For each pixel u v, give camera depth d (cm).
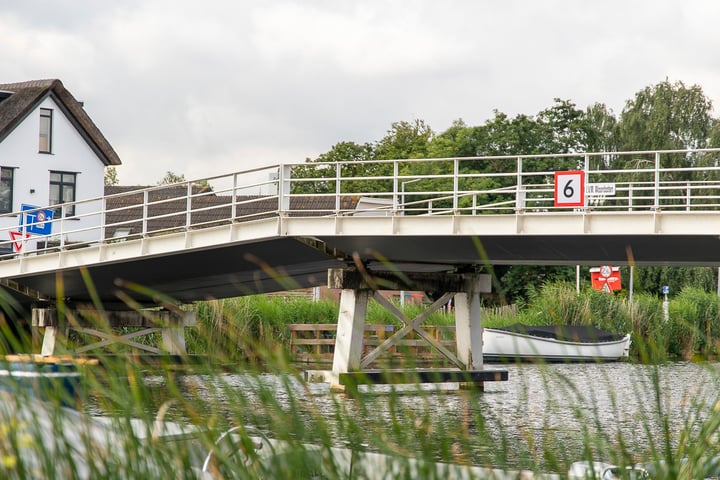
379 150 9225
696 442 295
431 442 266
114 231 6247
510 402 1193
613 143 7169
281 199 2517
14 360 270
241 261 2738
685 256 2391
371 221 2473
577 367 2467
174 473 257
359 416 266
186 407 266
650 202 6894
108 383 267
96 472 251
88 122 5400
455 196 2389
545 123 7225
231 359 274
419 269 2959
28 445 247
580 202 2278
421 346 2670
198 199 6341
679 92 6956
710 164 6806
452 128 7588
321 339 3578
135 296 3166
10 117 5072
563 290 4306
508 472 272
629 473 293
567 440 307
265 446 261
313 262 2733
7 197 5109
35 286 3061
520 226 2344
